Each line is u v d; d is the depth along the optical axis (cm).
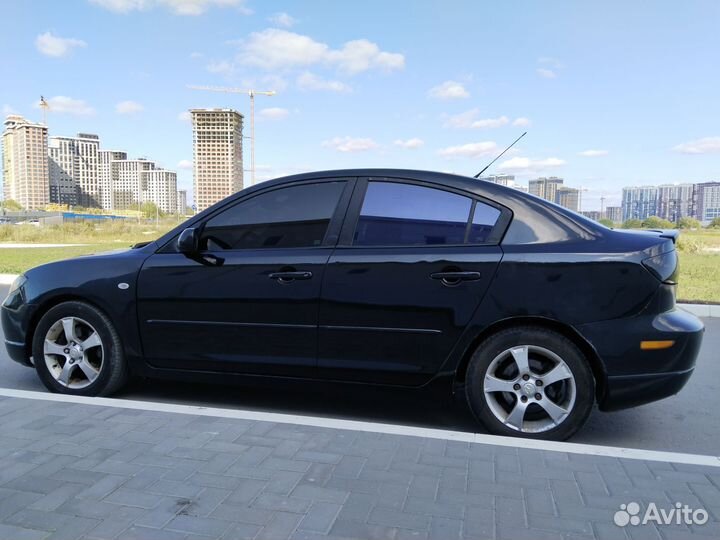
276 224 413
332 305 387
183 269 420
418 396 385
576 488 286
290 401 464
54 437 344
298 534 245
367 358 384
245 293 403
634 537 244
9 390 437
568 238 367
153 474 297
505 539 242
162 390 488
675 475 301
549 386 365
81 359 448
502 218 377
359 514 260
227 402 461
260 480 291
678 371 354
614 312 352
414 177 398
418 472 301
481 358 368
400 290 376
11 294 475
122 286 432
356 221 398
